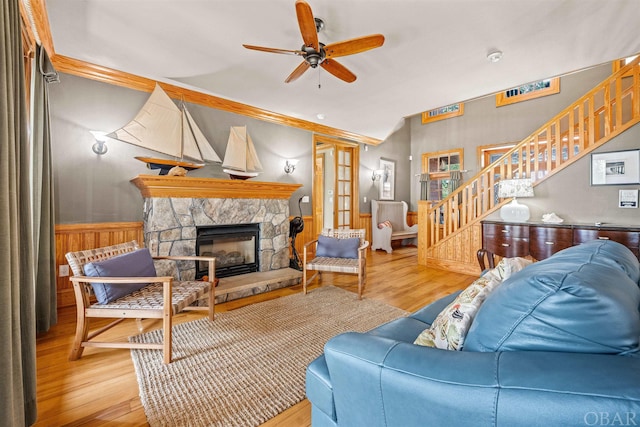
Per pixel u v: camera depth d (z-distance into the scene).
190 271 3.27
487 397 0.63
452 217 4.68
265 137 4.66
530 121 5.87
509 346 0.75
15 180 1.17
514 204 3.83
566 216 3.63
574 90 5.35
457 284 3.85
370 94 3.78
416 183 7.73
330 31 2.41
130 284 2.18
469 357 0.74
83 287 1.99
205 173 4.02
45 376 1.78
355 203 6.43
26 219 1.33
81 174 3.05
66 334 2.37
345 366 0.89
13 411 1.02
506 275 1.23
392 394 0.78
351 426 0.91
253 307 2.97
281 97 3.92
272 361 1.97
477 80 3.35
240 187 3.61
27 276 1.31
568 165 3.62
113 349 2.12
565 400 0.57
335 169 6.17
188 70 3.15
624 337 0.62
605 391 0.55
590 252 1.15
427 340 1.16
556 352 0.68
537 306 0.71
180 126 3.41
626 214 3.24
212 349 2.12
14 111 1.25
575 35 2.48
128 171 3.34
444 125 7.19
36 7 2.03
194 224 3.29
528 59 2.88
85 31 2.45
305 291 3.39
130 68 3.11
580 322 0.66
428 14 2.21
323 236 3.99
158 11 2.19
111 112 3.23
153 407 1.52
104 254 2.29
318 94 3.83
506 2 2.08
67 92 2.98
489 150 6.51
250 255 3.94
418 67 3.04
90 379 1.76
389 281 3.98
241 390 1.67
